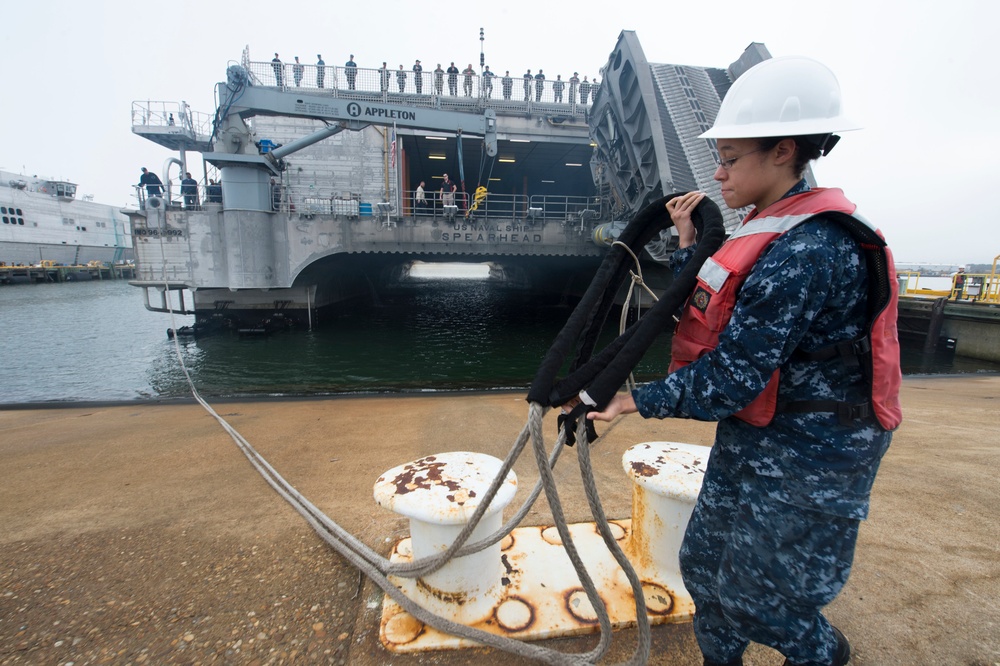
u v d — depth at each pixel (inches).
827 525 44.6
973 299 617.3
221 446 172.2
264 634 72.4
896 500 120.2
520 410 237.1
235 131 629.6
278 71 807.7
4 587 83.5
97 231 2384.4
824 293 40.8
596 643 70.0
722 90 507.5
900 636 72.4
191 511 114.1
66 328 777.6
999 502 119.4
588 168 1175.6
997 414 235.6
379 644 70.1
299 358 565.6
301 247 667.4
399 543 91.6
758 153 46.6
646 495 81.0
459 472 78.4
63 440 186.4
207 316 756.6
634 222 61.8
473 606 74.2
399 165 877.2
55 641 70.6
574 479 134.8
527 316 979.9
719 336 43.9
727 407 42.9
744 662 66.4
